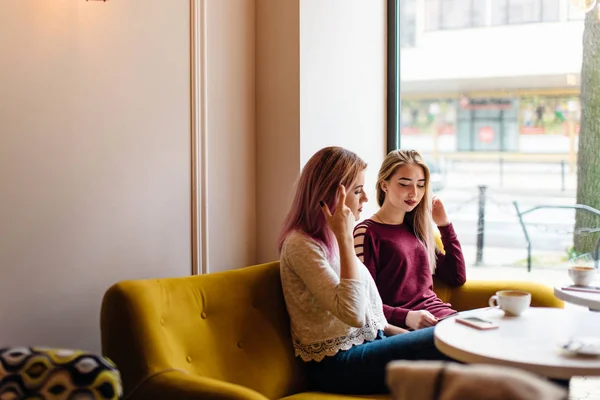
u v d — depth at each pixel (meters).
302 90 3.03
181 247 2.72
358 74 3.44
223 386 1.75
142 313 1.95
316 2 3.11
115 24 2.41
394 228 2.72
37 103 2.16
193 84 2.74
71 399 1.34
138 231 2.53
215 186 2.89
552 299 2.70
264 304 2.34
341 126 3.31
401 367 1.04
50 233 2.21
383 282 2.65
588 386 3.28
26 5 2.12
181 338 2.06
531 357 1.63
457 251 2.90
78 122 2.29
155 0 2.57
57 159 2.23
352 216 2.20
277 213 3.10
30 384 1.35
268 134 3.11
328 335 2.26
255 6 3.11
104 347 1.96
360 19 3.45
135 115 2.50
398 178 2.69
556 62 3.38
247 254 3.10
